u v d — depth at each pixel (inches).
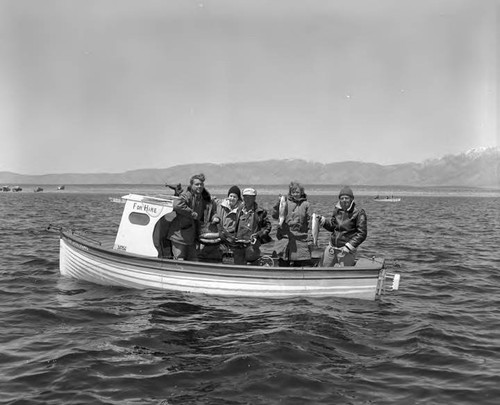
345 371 320.2
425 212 2780.5
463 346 368.8
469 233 1333.7
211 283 478.3
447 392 291.1
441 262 780.6
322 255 498.9
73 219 1685.5
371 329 404.8
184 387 292.4
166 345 358.0
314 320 418.0
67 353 338.0
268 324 406.0
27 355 337.1
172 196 521.7
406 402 279.0
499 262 786.2
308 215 488.7
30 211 2201.0
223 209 490.6
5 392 283.0
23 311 437.7
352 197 473.4
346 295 478.3
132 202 518.9
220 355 339.3
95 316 425.1
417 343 371.2
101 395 281.0
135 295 485.7
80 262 540.4
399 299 518.9
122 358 332.8
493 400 281.6
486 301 518.9
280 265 495.8
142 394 282.7
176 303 460.1
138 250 513.3
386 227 1546.5
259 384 296.4
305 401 278.5
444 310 476.4
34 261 701.9
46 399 275.3
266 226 497.0
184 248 494.6
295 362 331.0
